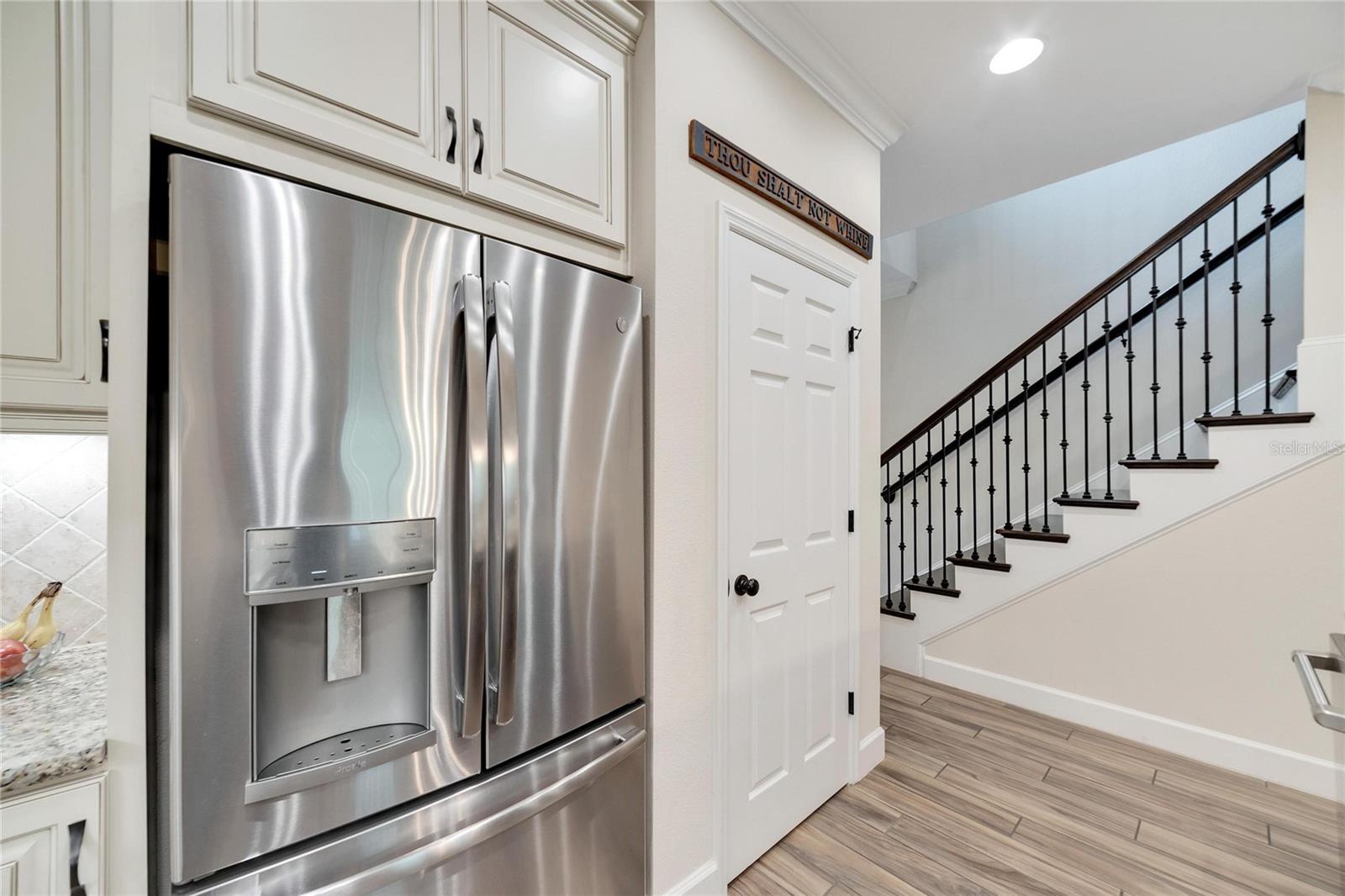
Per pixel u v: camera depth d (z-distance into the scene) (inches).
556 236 51.2
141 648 31.9
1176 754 92.0
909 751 93.7
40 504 44.6
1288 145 86.4
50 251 31.1
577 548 48.3
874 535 90.2
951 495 168.6
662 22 56.4
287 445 33.3
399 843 37.3
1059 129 90.5
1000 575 113.8
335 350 35.1
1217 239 127.1
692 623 59.3
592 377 49.7
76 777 30.0
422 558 38.4
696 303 60.0
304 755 35.2
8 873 28.2
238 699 31.7
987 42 70.7
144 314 32.2
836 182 81.0
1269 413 85.2
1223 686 88.4
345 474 35.4
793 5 64.5
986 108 84.6
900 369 181.6
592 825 49.8
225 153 33.9
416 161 41.3
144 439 32.2
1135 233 139.2
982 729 101.4
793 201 71.7
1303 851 67.9
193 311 30.4
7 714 33.5
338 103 37.7
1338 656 48.1
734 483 64.3
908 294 179.8
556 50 50.5
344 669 36.7
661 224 56.1
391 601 39.3
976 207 121.1
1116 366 139.2
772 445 70.1
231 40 34.0
